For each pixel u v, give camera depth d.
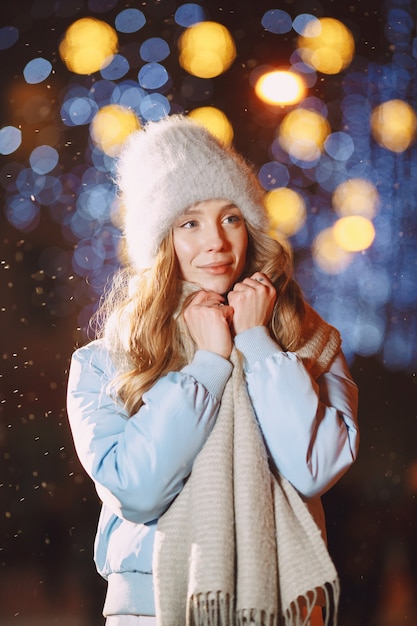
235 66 7.89
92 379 3.16
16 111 7.70
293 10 7.46
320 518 3.14
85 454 2.98
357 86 7.87
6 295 8.20
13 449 7.07
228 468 2.91
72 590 6.37
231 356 3.06
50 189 8.17
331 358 3.35
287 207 8.38
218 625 2.86
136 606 2.95
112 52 7.34
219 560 2.81
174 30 7.47
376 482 7.29
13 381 7.62
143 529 2.98
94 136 7.67
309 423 2.95
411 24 7.43
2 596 6.23
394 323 8.55
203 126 3.28
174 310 3.15
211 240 3.14
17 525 6.84
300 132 8.05
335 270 8.64
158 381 2.99
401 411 7.91
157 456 2.84
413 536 6.86
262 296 3.16
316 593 2.84
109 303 3.35
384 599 6.23
